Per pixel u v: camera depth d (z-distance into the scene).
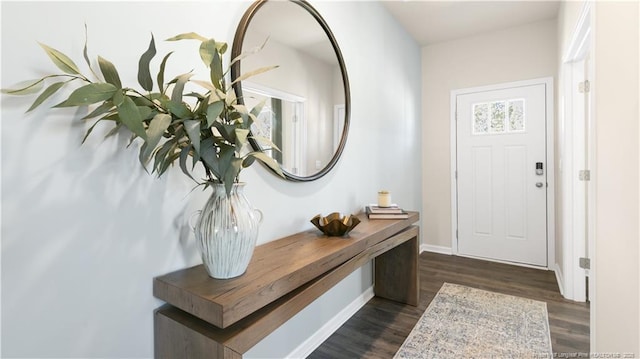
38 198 0.85
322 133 1.95
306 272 1.18
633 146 1.16
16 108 0.81
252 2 1.51
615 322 1.31
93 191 0.95
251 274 1.10
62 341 0.89
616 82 1.29
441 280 2.87
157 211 1.11
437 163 3.76
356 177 2.38
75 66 0.84
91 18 0.96
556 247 3.10
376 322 2.14
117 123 0.96
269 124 1.58
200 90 1.27
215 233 1.01
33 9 0.84
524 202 3.29
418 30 3.36
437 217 3.78
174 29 1.18
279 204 1.65
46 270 0.86
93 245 0.95
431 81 3.77
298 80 1.77
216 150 0.99
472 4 2.85
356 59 2.38
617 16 1.28
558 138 3.01
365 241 1.62
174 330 1.01
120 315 1.01
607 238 1.39
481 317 2.17
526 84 3.27
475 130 3.54
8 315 0.80
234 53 1.40
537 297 2.48
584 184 2.44
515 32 3.31
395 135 3.07
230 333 0.93
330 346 1.88
